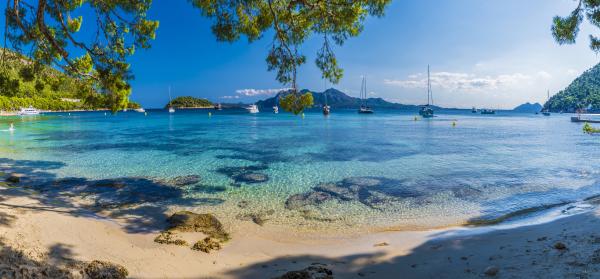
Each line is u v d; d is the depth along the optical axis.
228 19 10.70
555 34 10.78
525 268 5.31
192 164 18.73
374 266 6.34
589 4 9.94
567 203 11.05
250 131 44.03
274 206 11.13
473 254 6.55
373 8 9.28
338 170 17.12
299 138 34.34
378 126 55.94
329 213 10.45
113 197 11.78
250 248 7.56
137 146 27.16
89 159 20.28
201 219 9.05
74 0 12.59
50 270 5.38
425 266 6.14
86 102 12.67
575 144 29.42
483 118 101.56
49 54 12.70
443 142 30.78
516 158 21.11
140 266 6.11
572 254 5.63
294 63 10.95
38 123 60.94
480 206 11.07
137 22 12.39
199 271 6.08
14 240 6.23
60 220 8.20
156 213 10.07
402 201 11.70
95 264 5.79
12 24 11.48
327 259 6.84
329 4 10.05
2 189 11.24
